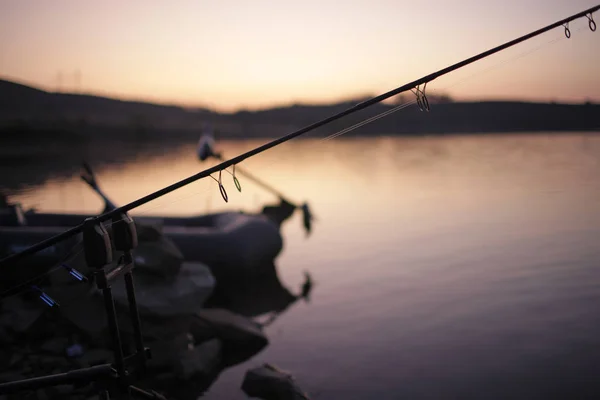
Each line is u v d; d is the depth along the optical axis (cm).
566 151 3538
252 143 6856
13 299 695
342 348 600
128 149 5153
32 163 3409
